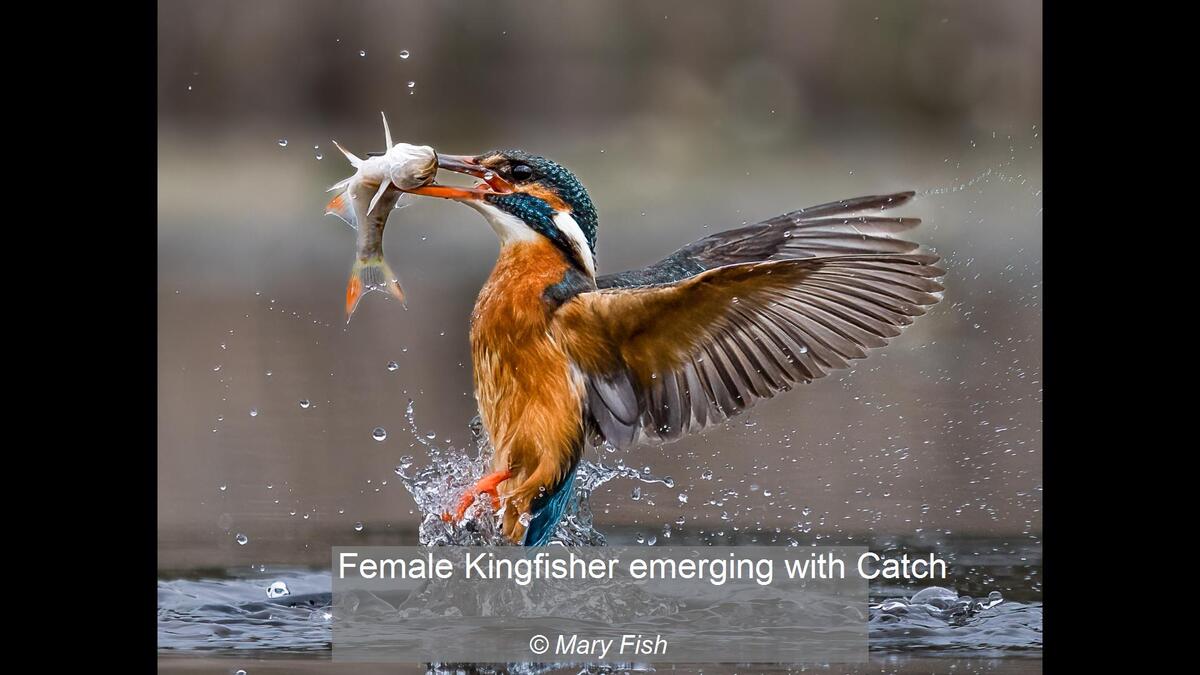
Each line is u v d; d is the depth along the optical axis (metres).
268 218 25.55
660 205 25.94
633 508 11.15
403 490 11.51
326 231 25.39
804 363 8.45
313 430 13.30
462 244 23.62
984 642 8.06
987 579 9.32
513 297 8.52
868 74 27.88
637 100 27.31
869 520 10.77
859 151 27.34
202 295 20.23
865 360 16.64
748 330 8.45
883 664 7.59
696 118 27.34
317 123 27.22
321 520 10.60
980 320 18.48
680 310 8.35
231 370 15.65
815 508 11.05
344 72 27.31
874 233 9.74
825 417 13.97
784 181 26.58
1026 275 20.34
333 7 27.42
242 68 27.19
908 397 14.84
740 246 9.70
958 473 12.07
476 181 8.77
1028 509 10.99
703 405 8.58
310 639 8.05
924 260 8.17
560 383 8.48
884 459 12.54
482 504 8.66
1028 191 24.30
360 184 8.77
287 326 18.22
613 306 8.39
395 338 17.67
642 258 22.28
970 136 27.55
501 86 27.30
